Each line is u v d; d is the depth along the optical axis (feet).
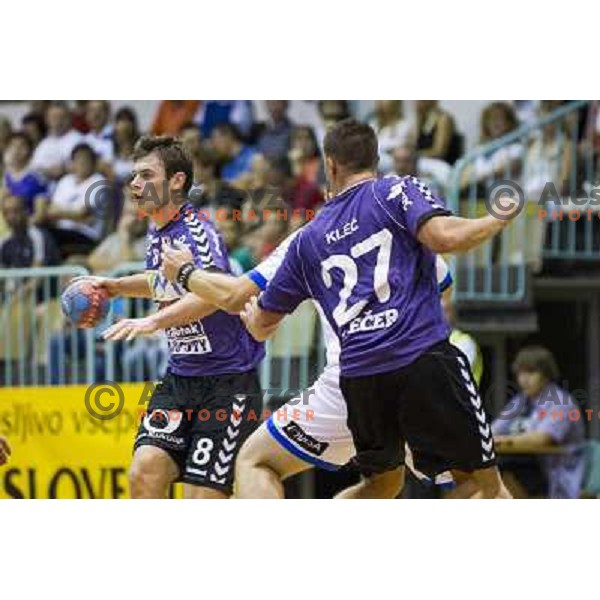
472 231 68.49
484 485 72.49
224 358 86.43
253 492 75.82
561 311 159.22
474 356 114.62
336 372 75.41
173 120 162.09
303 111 160.56
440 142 153.17
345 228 72.23
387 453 74.49
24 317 147.95
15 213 162.50
